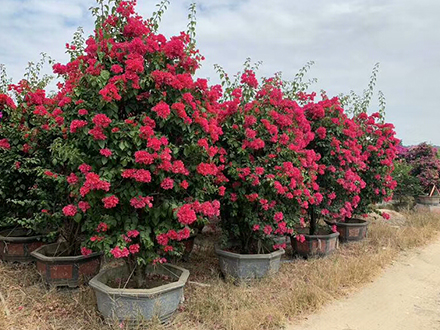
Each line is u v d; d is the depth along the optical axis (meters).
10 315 3.09
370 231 6.44
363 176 6.02
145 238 2.96
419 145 10.48
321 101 5.27
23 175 4.20
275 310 3.28
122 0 3.29
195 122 3.15
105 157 2.81
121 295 2.84
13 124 4.11
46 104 4.18
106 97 2.74
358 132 5.64
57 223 3.95
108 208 2.99
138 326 2.84
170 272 3.51
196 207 3.09
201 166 3.08
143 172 2.76
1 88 4.65
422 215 7.91
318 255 4.98
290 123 4.16
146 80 2.96
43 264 3.65
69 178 2.96
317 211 5.00
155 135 2.93
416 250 5.70
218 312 3.19
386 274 4.58
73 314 3.15
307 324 3.19
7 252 4.21
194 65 3.27
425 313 3.50
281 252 4.17
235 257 3.95
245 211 4.10
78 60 3.23
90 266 3.77
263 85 4.57
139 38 3.04
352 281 4.17
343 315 3.40
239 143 4.02
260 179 3.97
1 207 4.32
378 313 3.47
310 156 4.33
